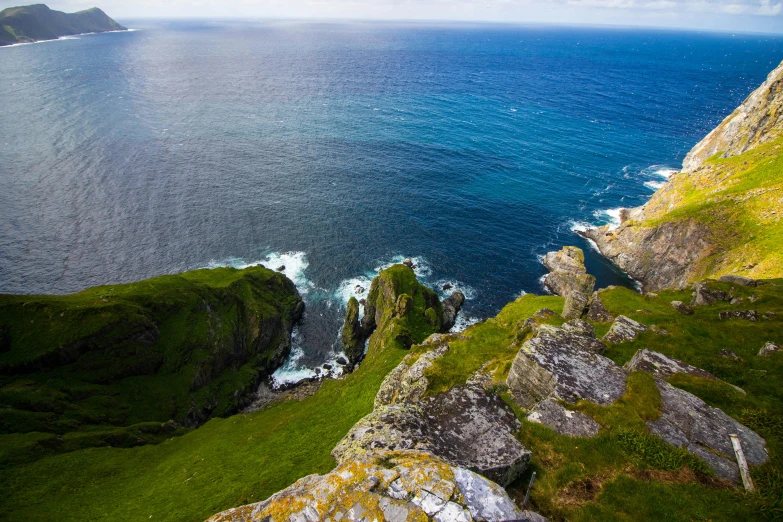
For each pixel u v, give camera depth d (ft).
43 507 124.77
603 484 59.31
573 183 426.10
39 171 402.93
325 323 261.65
